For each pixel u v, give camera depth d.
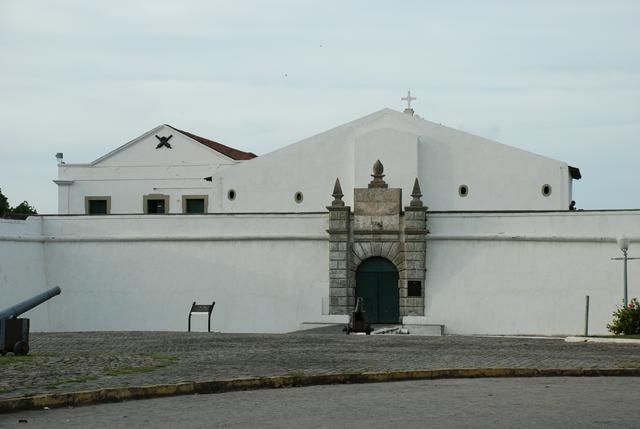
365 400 15.84
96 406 15.25
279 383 17.61
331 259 47.38
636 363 21.16
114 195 63.91
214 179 53.69
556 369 19.72
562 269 45.66
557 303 45.62
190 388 16.67
